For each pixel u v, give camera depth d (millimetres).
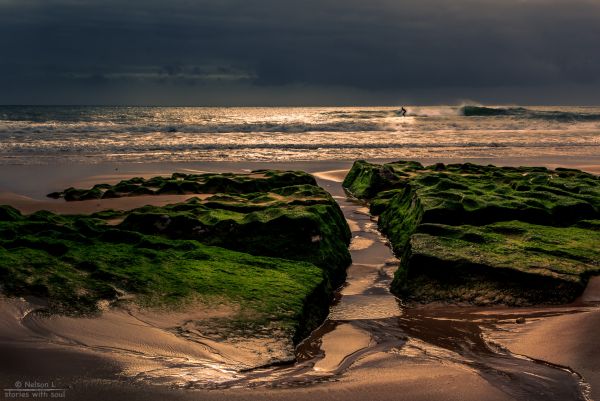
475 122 65062
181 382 6734
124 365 7055
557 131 56281
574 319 9000
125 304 8617
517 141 44875
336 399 6508
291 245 11977
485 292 10289
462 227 12648
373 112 88500
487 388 6840
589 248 11555
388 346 8336
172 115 96500
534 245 11680
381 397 6578
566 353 7855
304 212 12758
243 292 9180
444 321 9430
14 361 6949
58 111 103125
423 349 8180
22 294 8516
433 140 44438
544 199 15117
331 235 12992
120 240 11547
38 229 11898
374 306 10375
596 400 6582
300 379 7020
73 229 11859
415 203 15156
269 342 7840
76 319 8109
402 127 56906
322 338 8672
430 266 10789
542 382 7023
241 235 12359
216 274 9859
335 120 73062
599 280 10352
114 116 77000
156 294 8961
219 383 6770
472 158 34469
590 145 42875
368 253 14172
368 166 23703
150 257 10406
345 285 11750
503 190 16359
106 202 19078
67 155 33031
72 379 6660
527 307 9914
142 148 36531
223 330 8070
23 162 30000
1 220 13227
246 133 48562
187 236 12594
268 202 15461
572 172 23297
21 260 9352
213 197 16219
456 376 7160
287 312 8641
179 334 7922
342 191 23703
